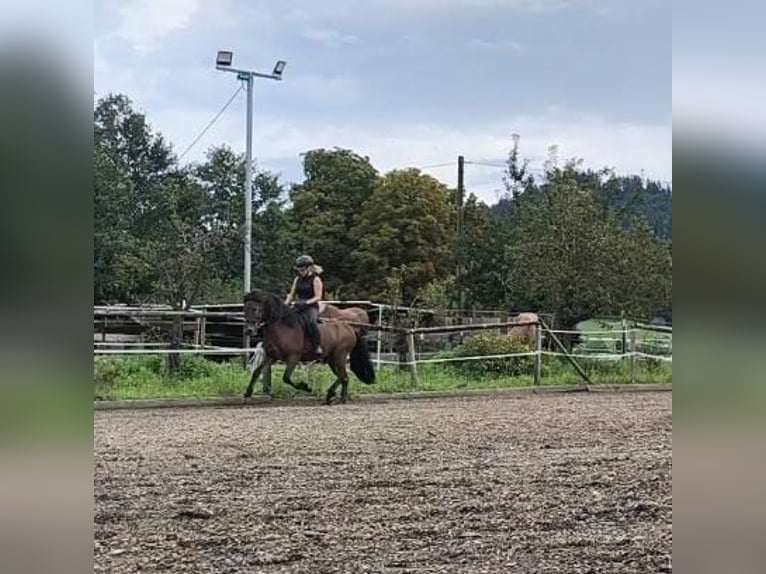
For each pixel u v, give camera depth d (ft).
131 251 66.08
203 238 52.03
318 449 25.26
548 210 69.41
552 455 24.16
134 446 25.72
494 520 16.35
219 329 54.44
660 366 54.80
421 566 13.34
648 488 19.24
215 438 27.66
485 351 50.49
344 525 15.97
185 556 13.83
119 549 14.16
